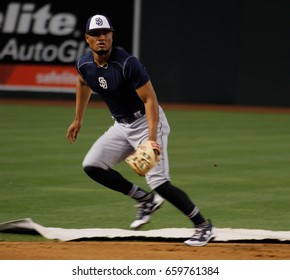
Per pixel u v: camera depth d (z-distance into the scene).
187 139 60.28
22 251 25.98
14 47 93.31
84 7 91.69
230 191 39.12
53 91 93.12
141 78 26.50
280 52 87.75
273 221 32.44
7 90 93.75
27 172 43.97
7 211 33.84
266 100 88.75
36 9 92.69
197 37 89.44
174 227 31.08
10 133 61.62
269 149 55.34
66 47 92.44
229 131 66.19
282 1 87.06
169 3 89.69
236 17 88.19
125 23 90.94
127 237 28.44
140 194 29.81
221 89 89.56
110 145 28.70
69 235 28.53
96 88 27.88
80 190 39.00
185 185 40.59
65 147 54.44
